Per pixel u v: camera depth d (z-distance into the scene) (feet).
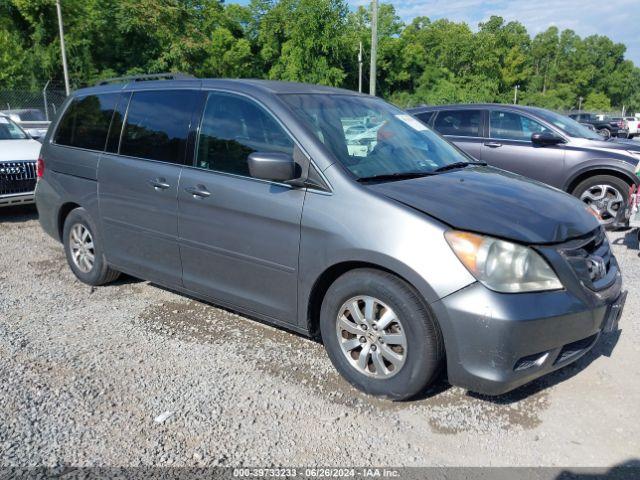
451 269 9.23
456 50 234.99
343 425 9.75
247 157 12.02
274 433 9.52
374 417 9.98
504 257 9.14
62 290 16.58
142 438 9.39
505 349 8.96
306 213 10.77
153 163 13.83
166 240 13.65
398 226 9.73
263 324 14.05
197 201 12.64
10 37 129.90
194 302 15.56
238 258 12.09
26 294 16.22
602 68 352.90
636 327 13.82
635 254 20.72
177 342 13.03
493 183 11.60
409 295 9.66
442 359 9.75
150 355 12.37
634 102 369.09
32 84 128.26
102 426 9.73
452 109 28.55
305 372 11.59
